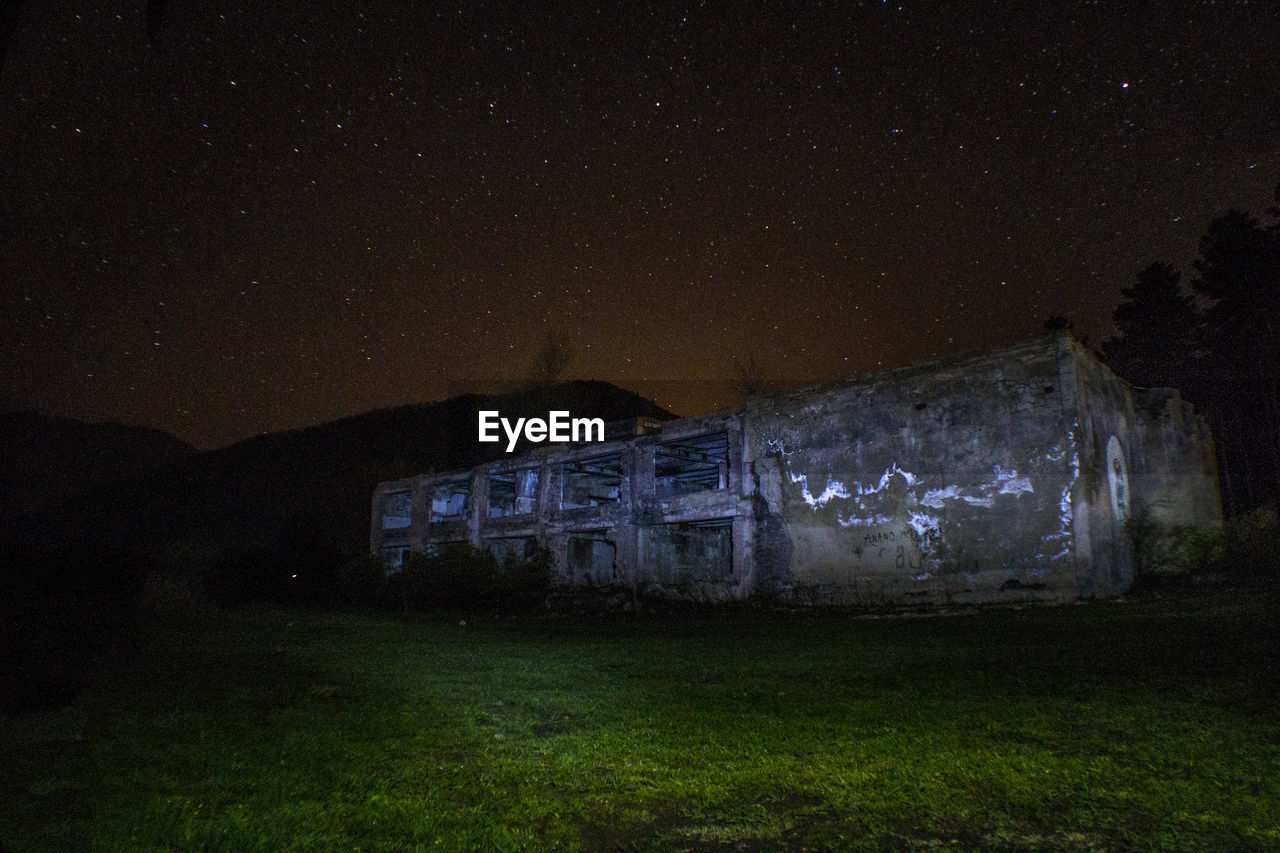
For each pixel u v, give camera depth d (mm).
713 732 5887
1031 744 5141
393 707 7117
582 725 6367
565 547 25047
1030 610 12844
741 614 17438
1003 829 3861
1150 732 5176
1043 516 14531
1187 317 30719
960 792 4359
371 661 10312
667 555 23266
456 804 4402
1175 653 7473
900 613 14719
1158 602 12375
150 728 6160
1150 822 3820
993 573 14977
